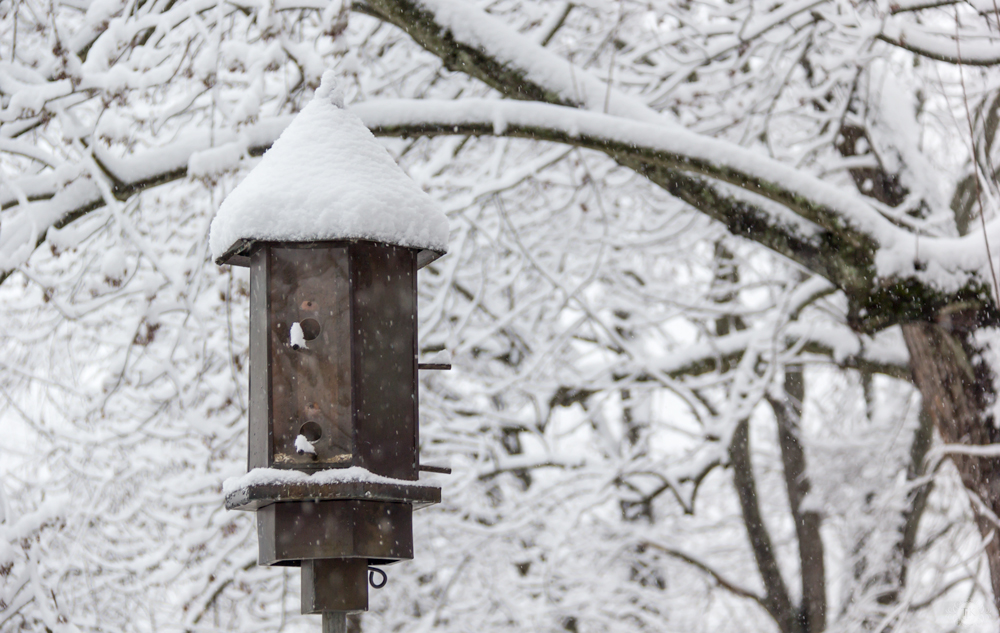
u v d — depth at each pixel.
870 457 17.97
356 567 4.57
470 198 11.04
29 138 10.46
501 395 15.54
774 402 18.39
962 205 12.69
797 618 18.17
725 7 10.70
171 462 12.90
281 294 4.84
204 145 8.51
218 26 8.27
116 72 8.22
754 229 8.87
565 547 16.09
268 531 4.57
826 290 13.77
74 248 8.66
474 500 15.52
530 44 8.66
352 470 4.48
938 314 8.34
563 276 15.08
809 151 11.27
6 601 8.20
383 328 4.92
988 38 9.48
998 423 9.57
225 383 9.50
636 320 16.38
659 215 15.62
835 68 10.73
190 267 9.05
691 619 18.97
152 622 12.09
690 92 10.84
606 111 8.50
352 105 8.22
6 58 10.28
